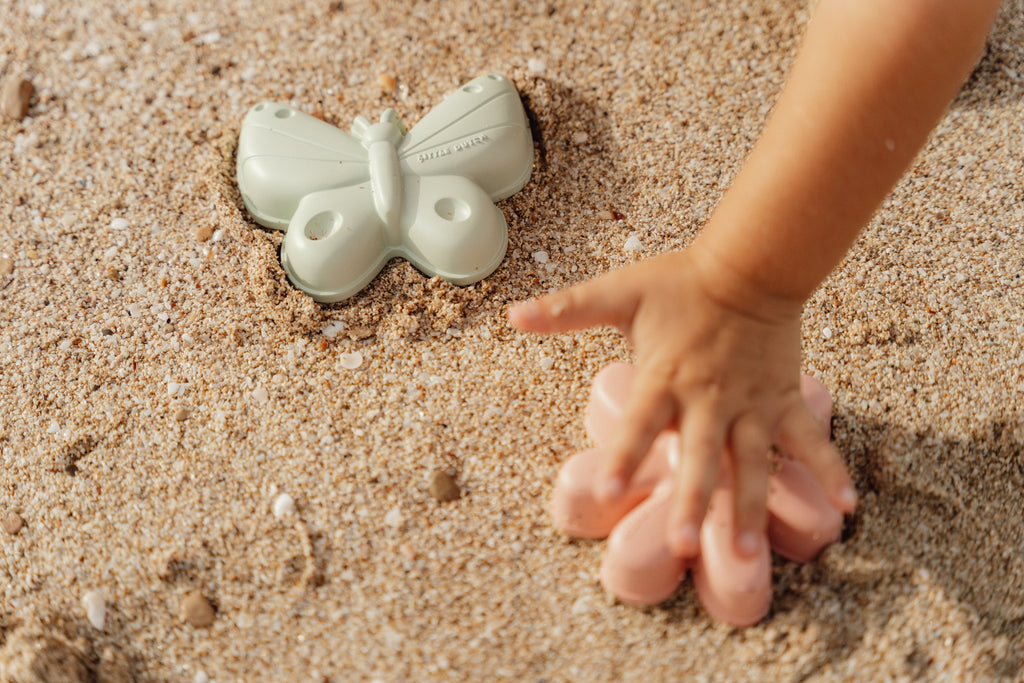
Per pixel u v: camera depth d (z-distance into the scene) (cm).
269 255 71
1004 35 77
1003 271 70
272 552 65
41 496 67
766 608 62
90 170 76
